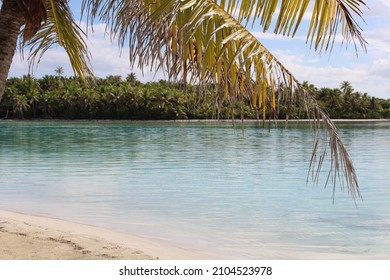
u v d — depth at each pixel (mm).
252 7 3654
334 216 11805
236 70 3686
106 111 105750
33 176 18984
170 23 3229
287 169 21781
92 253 7199
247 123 90438
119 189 15781
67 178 18438
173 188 16109
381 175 19641
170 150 32562
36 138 46125
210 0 3457
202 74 3482
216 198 14281
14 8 4586
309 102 3584
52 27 5516
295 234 9953
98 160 25562
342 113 130625
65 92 107062
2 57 4539
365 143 40250
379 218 11539
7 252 7090
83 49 5328
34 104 109812
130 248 7863
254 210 12477
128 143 39562
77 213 11938
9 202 13445
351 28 3938
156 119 107438
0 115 110438
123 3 3760
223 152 31109
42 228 9031
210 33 3623
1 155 28344
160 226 10562
